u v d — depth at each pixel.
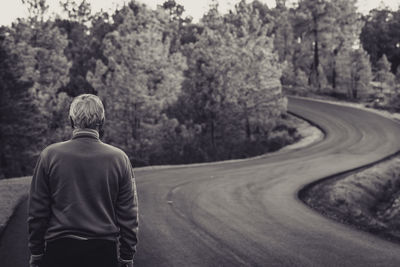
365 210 17.72
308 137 43.91
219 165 25.50
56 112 43.34
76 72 63.88
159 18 45.88
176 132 43.62
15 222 7.74
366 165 26.61
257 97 46.03
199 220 9.08
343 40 70.56
